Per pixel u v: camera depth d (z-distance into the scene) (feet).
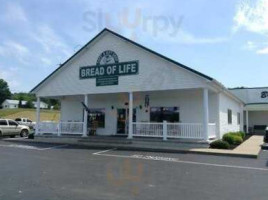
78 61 78.64
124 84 70.74
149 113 78.79
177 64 64.03
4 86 403.75
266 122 122.42
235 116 96.68
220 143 58.49
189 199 23.80
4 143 73.92
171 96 76.23
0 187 27.25
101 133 85.71
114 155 50.49
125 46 71.46
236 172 35.47
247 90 129.39
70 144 70.44
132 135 68.03
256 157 48.52
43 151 56.24
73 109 92.73
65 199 23.40
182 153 53.78
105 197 24.09
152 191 26.14
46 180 30.30
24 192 25.48
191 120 73.31
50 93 82.99
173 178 31.65
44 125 82.69
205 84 61.62
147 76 67.97
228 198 24.18
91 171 35.40
